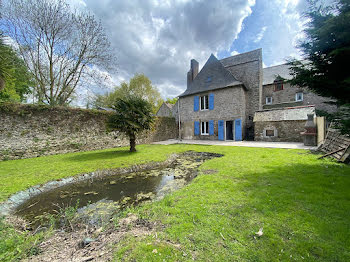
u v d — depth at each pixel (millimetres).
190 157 6828
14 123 6559
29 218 2635
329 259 1312
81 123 8547
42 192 3586
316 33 3113
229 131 15016
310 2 3291
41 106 7281
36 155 7004
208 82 14070
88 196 3408
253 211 2109
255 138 11547
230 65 14367
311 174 3473
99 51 10516
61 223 2443
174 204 2461
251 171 3912
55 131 7629
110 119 7062
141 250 1505
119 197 3332
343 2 2871
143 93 23297
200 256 1404
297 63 3658
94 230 2104
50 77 10336
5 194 3174
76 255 1543
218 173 3902
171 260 1366
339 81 3148
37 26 8859
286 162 4605
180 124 15781
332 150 5227
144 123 7145
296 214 1989
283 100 14422
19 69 8414
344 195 2404
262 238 1596
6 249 1646
